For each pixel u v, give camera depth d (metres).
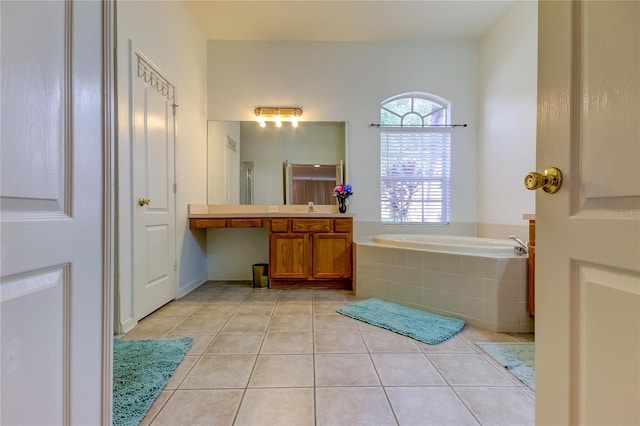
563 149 0.62
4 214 0.49
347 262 2.99
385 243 2.79
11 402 0.51
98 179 0.70
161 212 2.39
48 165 0.57
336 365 1.50
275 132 3.47
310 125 3.49
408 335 1.85
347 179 3.48
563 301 0.62
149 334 1.88
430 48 3.49
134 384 1.31
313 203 3.47
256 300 2.62
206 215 2.94
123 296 1.91
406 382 1.35
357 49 3.48
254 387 1.31
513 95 2.82
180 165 2.73
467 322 2.07
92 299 0.68
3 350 0.49
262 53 3.45
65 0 0.61
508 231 2.90
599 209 0.54
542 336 0.67
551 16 0.65
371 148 3.50
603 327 0.53
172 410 1.16
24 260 0.52
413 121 3.57
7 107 0.49
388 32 3.29
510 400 1.23
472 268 2.06
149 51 2.19
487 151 3.27
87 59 0.67
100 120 0.71
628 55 0.49
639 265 0.47
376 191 3.50
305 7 2.87
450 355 1.61
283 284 3.05
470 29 3.23
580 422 0.58
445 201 3.54
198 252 3.20
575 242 0.59
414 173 3.56
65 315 0.61
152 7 2.23
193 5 2.82
